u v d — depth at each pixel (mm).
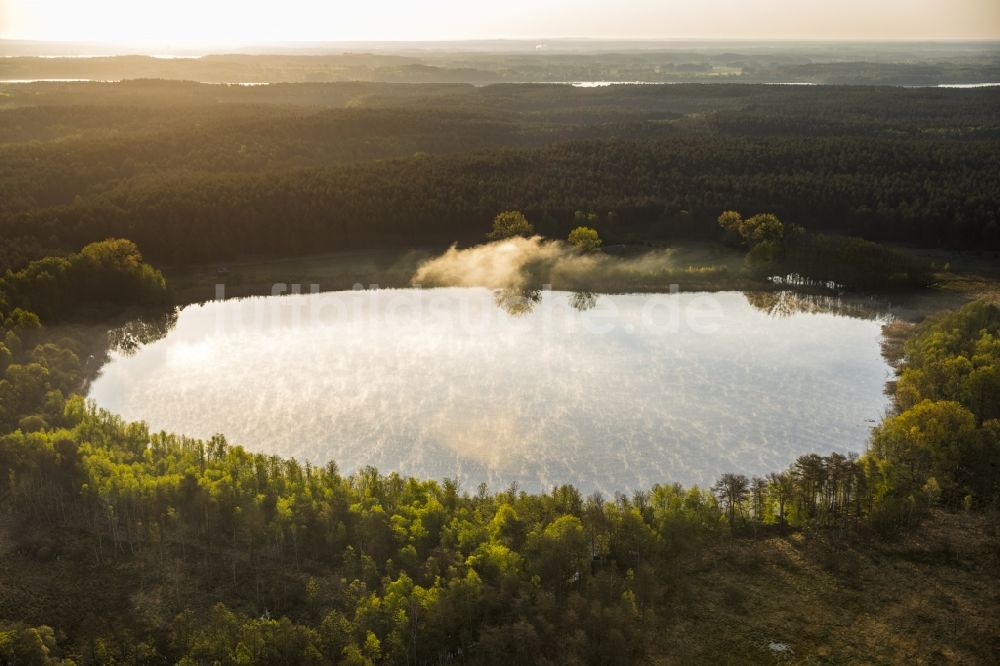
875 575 121375
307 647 102875
